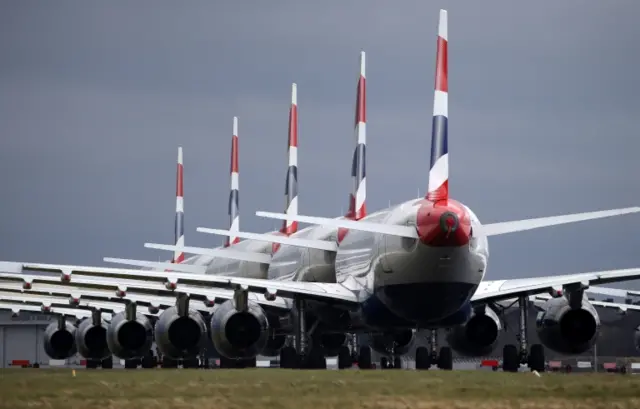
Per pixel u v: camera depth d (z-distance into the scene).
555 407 65.25
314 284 149.25
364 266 143.88
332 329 156.50
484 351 148.38
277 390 80.38
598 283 131.88
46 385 86.31
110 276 143.00
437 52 132.62
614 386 79.81
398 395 75.19
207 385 86.12
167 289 139.75
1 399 72.81
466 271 129.88
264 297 157.12
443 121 131.75
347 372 111.19
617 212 112.12
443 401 70.06
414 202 134.00
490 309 148.12
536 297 151.50
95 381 91.88
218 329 141.75
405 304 134.88
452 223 126.88
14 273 135.75
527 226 116.44
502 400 70.12
